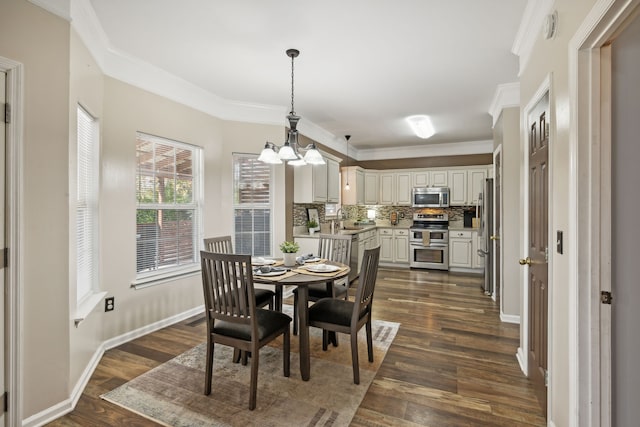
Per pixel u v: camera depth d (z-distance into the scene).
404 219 7.19
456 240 6.27
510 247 3.53
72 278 2.12
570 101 1.46
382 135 5.86
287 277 2.45
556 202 1.71
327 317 2.42
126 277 2.98
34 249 1.84
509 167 3.53
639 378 1.39
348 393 2.18
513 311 3.52
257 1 2.08
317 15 2.23
